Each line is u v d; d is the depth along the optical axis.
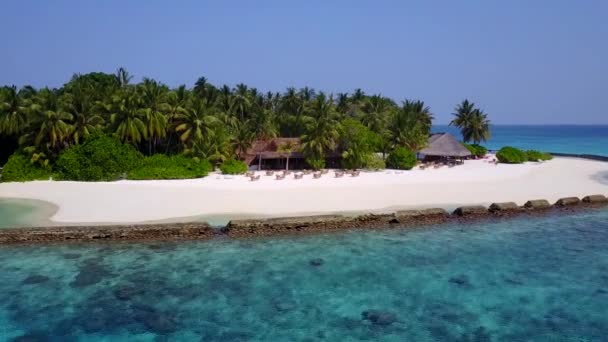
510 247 26.05
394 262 23.34
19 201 34.88
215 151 55.31
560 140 177.62
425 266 22.80
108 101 55.00
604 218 32.88
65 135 48.56
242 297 18.98
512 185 45.91
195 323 16.67
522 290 19.89
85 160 45.78
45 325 16.44
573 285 20.47
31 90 56.69
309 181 47.47
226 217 30.83
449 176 53.00
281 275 21.44
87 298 18.70
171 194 38.00
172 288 19.81
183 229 26.73
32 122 48.03
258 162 62.53
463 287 20.19
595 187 45.00
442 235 28.28
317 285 20.28
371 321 16.92
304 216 29.16
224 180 47.53
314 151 59.56
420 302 18.62
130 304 18.20
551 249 25.70
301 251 24.92
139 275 21.25
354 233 28.41
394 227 29.81
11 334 15.77
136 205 33.72
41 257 23.45
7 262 22.70
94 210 32.03
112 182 44.50
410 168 61.72
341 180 48.59
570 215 33.56
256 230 27.56
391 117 81.69
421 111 91.44
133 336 15.70
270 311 17.70
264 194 38.69
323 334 15.91
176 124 55.91
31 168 46.94
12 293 19.08
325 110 60.62
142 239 26.22
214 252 24.58
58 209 32.25
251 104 78.12
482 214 32.66
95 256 23.72
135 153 50.03
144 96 53.69
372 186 43.88
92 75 76.12
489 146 138.75
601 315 17.47
